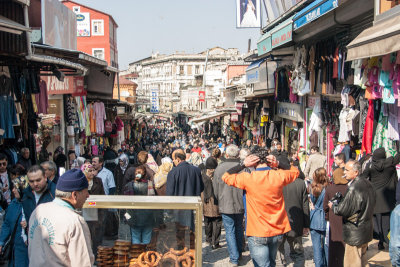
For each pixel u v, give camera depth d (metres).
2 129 8.47
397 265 5.04
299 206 6.11
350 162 5.41
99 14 39.53
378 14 7.46
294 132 16.05
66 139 14.50
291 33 11.52
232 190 6.69
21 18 7.21
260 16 16.86
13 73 9.04
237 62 42.31
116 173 10.81
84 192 3.55
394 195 7.14
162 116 57.47
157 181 8.26
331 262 5.85
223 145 20.97
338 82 10.84
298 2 11.73
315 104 12.74
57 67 9.85
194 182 7.34
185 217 4.45
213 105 51.88
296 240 6.32
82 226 3.40
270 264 5.23
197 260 4.43
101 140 19.66
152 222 4.44
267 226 5.00
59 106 14.27
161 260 4.45
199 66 77.44
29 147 10.46
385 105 7.76
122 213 4.43
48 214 3.31
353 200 5.24
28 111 10.18
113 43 42.88
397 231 4.98
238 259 6.88
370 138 8.36
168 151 20.94
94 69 16.23
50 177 5.91
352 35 9.91
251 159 5.11
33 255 3.28
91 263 3.46
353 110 9.57
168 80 80.00
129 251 4.44
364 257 6.07
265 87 15.78
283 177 5.04
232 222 6.77
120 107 27.86
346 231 5.37
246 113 22.12
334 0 8.59
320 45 11.43
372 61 7.70
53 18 13.42
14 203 5.14
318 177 6.14
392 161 7.13
